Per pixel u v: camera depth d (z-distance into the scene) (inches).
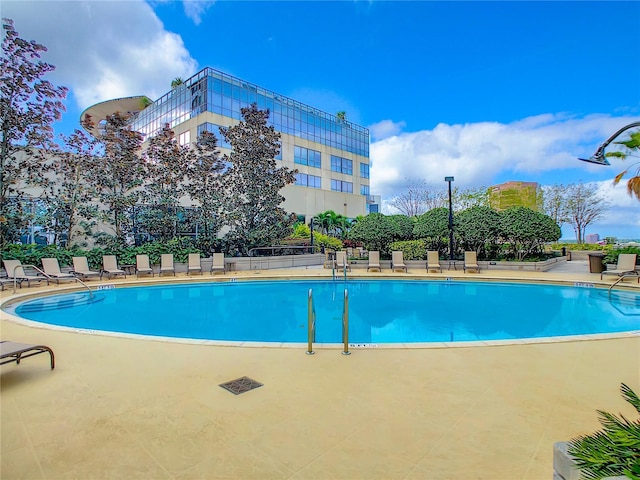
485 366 158.4
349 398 126.3
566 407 118.9
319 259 766.5
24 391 133.7
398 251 602.9
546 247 962.7
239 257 660.1
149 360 168.7
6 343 152.2
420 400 124.4
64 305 380.2
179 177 643.5
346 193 1402.6
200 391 133.0
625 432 59.2
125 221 599.8
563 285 453.4
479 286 483.2
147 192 624.7
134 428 106.5
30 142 500.1
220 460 90.6
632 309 345.4
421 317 320.2
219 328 292.4
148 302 398.9
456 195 1130.0
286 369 155.6
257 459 91.0
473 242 618.2
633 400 69.0
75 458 91.6
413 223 682.2
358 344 192.1
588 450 58.7
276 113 1203.9
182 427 107.0
